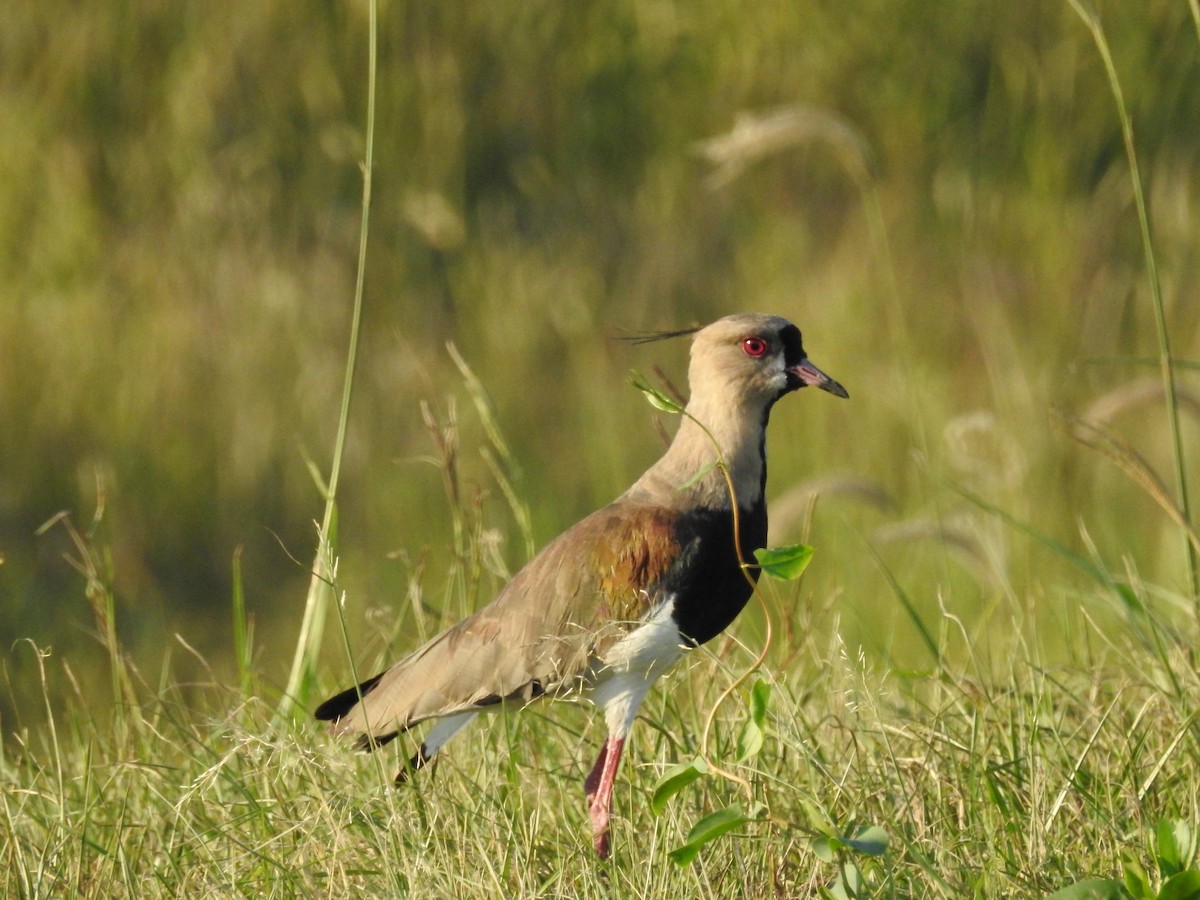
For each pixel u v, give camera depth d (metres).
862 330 22.22
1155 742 11.19
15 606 19.23
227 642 19.16
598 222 24.86
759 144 16.67
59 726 16.30
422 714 11.13
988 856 9.83
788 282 23.59
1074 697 11.59
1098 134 24.81
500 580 14.97
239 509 21.28
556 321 23.30
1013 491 18.39
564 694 11.14
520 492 14.62
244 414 22.11
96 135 24.53
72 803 11.48
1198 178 24.22
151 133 24.56
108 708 16.41
